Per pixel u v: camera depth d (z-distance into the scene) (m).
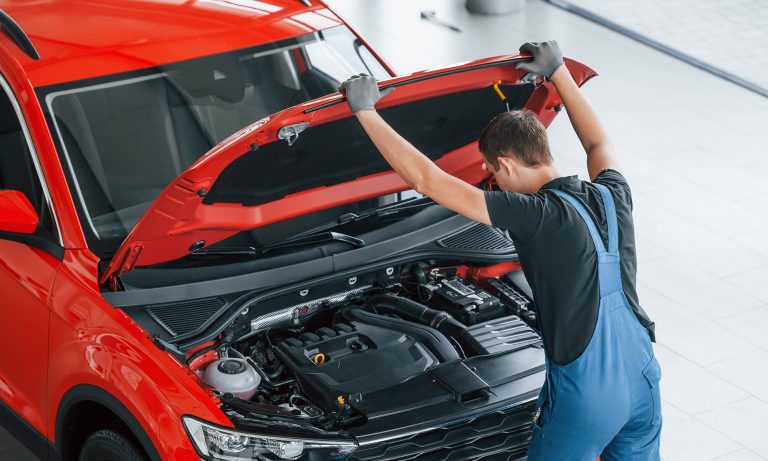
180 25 4.46
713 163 7.59
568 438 3.23
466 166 4.20
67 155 3.89
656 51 9.46
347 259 3.94
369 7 9.58
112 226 3.83
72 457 3.79
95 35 4.26
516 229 3.09
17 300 3.79
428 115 3.78
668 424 4.89
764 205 7.06
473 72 3.52
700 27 10.32
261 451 3.17
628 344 3.20
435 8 9.71
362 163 3.93
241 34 4.51
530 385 3.61
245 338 3.83
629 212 3.27
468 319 4.00
